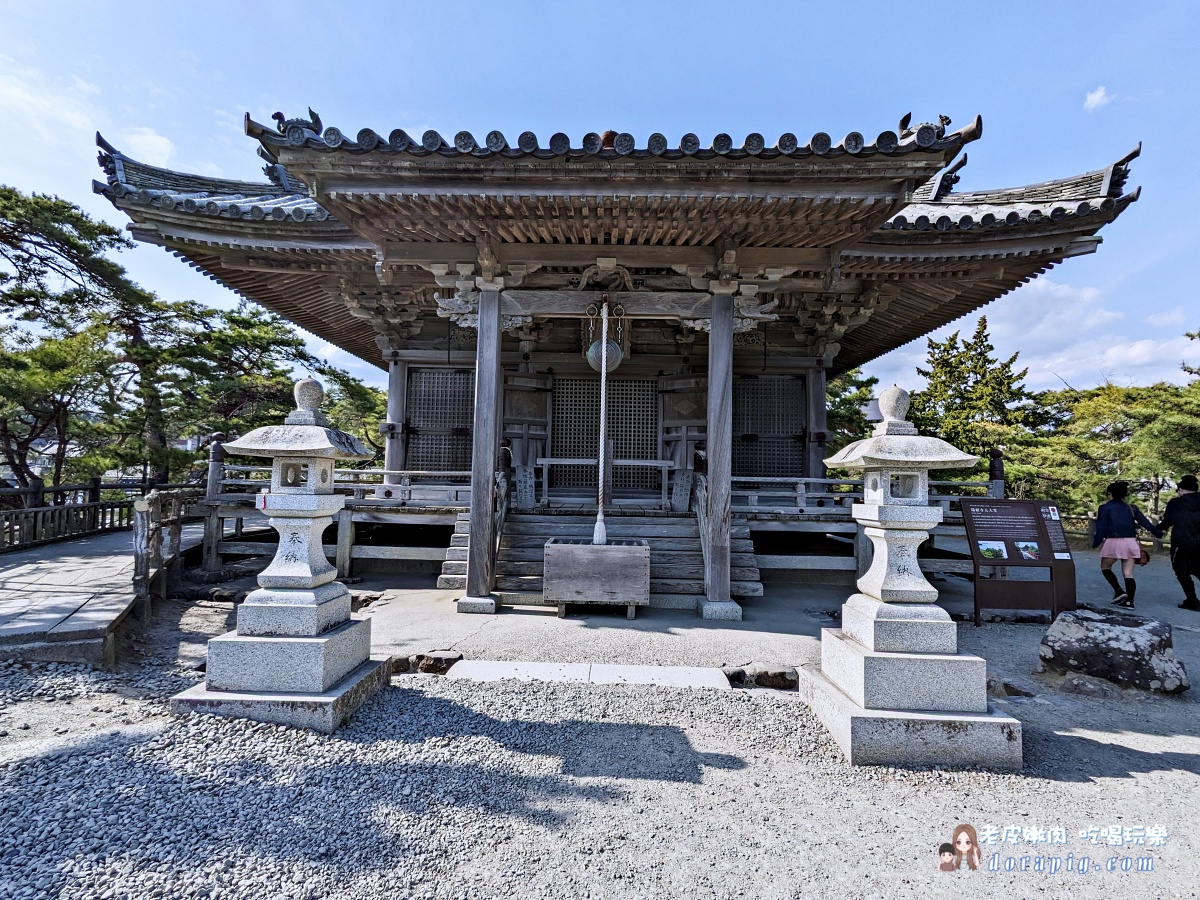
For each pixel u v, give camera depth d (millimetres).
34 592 6129
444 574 7199
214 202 7051
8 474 18250
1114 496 7652
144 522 6230
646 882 2322
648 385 10891
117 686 4523
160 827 2568
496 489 7195
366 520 8164
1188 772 3295
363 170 5418
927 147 5020
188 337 17125
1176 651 5656
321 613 3719
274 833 2564
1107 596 8133
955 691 3381
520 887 2277
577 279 7227
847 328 9492
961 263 7410
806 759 3336
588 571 6266
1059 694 4531
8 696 4160
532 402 10578
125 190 6746
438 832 2609
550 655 5000
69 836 2480
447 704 3949
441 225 6309
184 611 6828
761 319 7023
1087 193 7102
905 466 3609
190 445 23875
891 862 2486
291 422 3936
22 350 12531
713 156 5172
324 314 10344
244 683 3602
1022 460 19391
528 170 5402
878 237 7055
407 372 10609
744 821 2746
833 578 8719
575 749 3406
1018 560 6504
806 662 4820
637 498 10070
